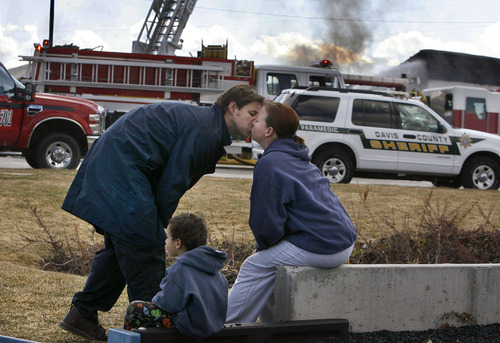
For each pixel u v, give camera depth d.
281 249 3.69
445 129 13.91
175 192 3.52
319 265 3.71
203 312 3.27
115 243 3.50
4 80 12.85
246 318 3.81
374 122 13.61
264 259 3.74
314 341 3.66
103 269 3.83
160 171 3.56
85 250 6.62
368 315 3.93
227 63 18.95
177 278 3.30
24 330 3.96
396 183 16.77
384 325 3.98
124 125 3.54
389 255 6.26
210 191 10.25
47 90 18.42
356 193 10.88
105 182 3.46
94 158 3.53
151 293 3.57
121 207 3.43
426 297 4.09
